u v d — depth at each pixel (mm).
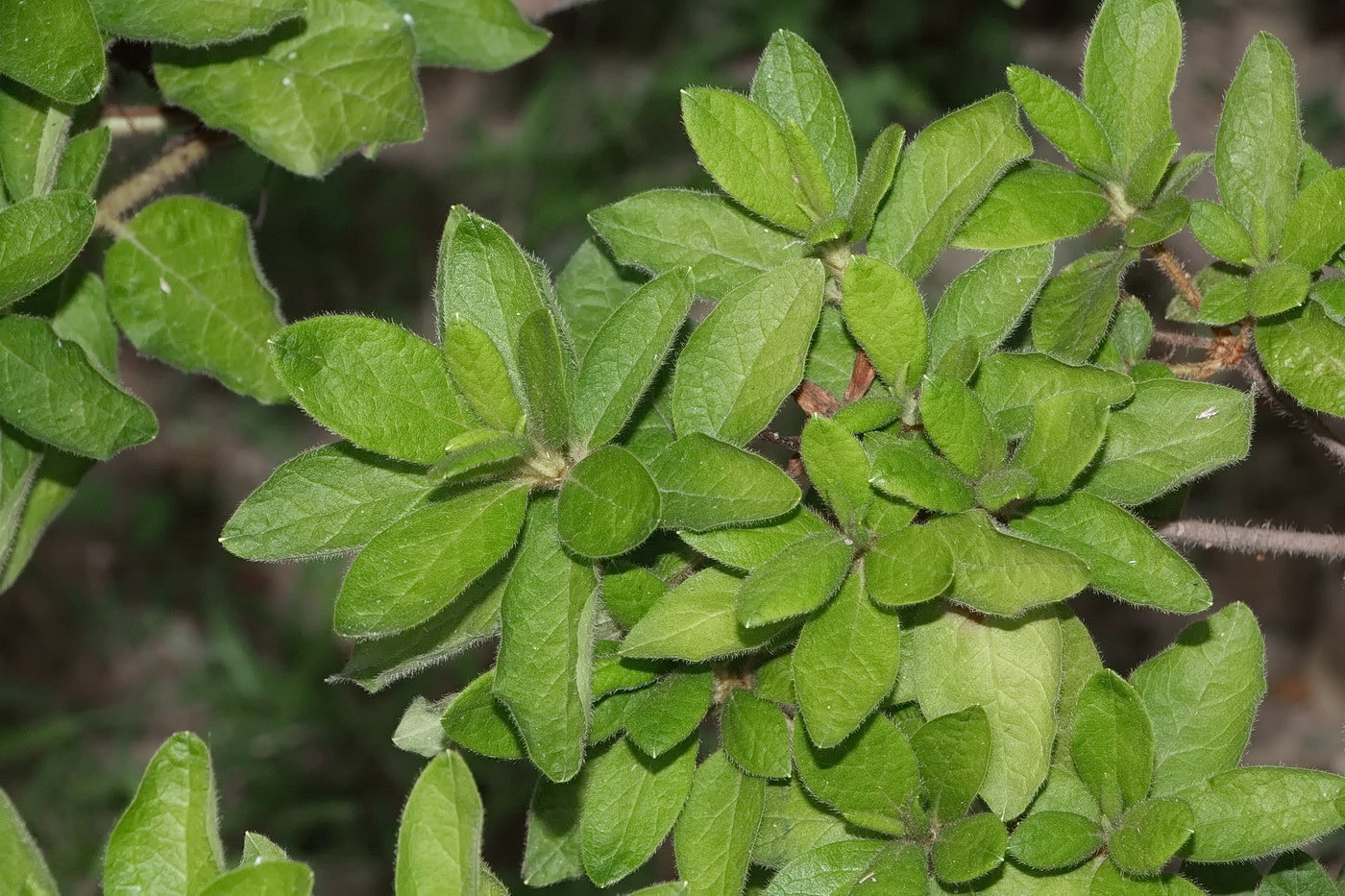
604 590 643
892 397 655
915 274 669
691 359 648
